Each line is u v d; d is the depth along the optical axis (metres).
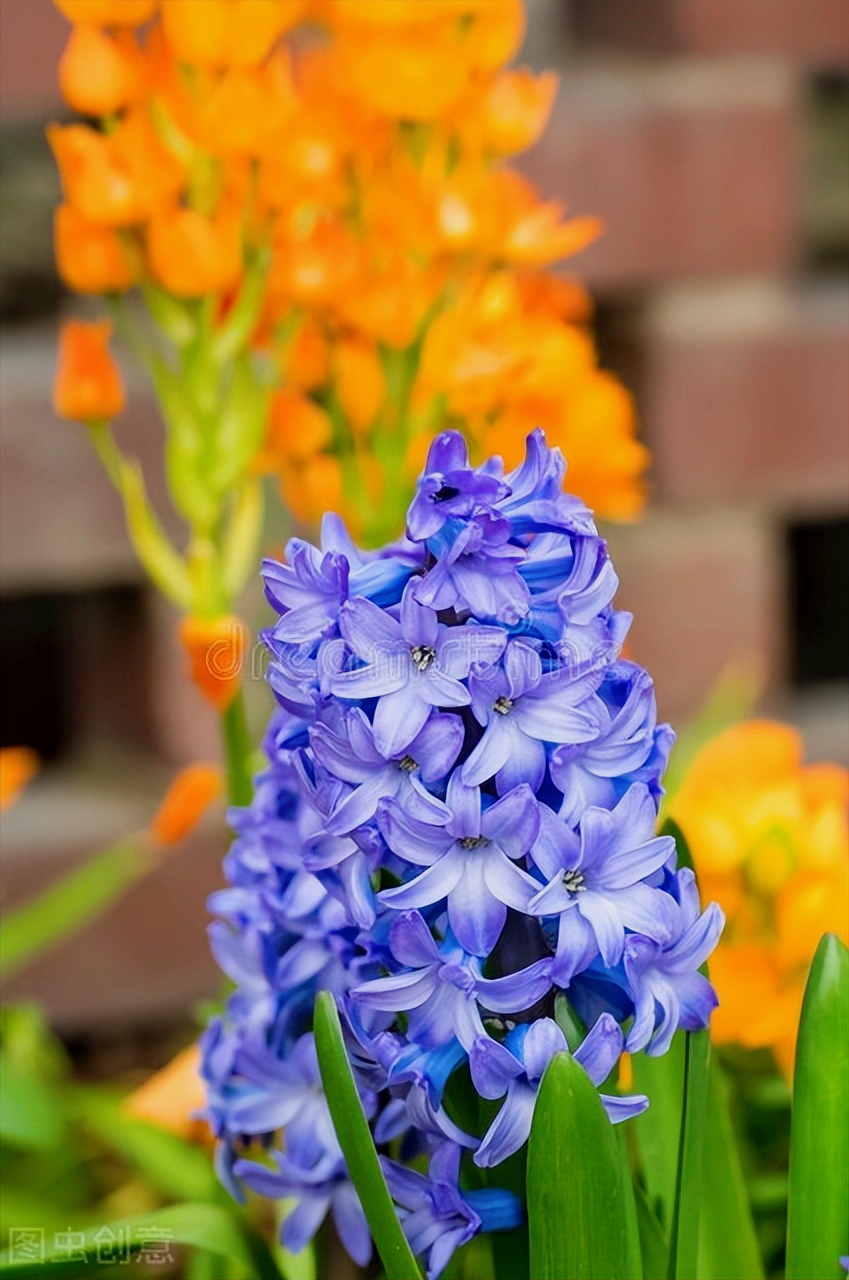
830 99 1.42
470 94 0.88
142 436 1.23
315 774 0.69
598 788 0.68
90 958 1.26
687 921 0.69
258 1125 0.74
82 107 0.83
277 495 1.06
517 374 0.87
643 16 1.33
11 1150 0.94
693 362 1.33
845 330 1.36
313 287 0.85
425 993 0.68
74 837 1.25
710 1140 0.75
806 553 1.56
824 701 1.47
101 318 1.24
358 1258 0.74
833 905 0.83
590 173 1.28
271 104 0.83
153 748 1.30
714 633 1.37
